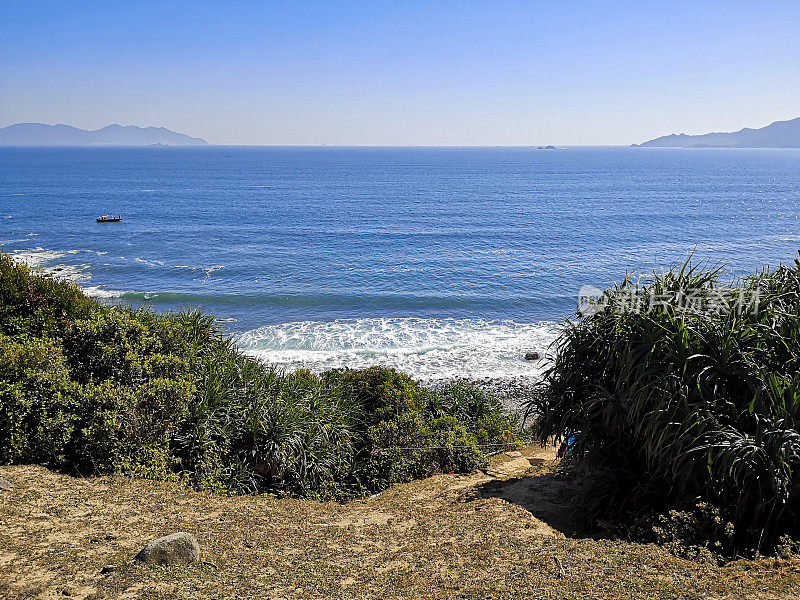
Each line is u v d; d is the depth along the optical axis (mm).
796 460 5605
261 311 31609
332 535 6625
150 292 35125
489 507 7715
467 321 29453
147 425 8172
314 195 113750
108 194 110812
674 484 6516
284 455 8984
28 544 5621
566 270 42875
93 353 8836
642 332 6988
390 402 11984
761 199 108312
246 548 5980
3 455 7715
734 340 6410
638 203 99250
